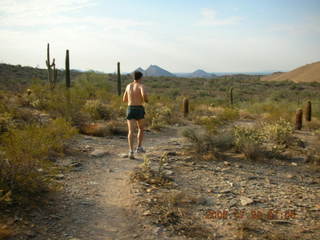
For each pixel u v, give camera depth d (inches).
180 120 600.4
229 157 293.1
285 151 326.0
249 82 3959.2
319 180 237.9
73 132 275.6
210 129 343.0
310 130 545.6
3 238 116.2
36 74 2091.5
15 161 156.3
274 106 917.8
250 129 340.8
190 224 146.6
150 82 3459.6
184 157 281.6
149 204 164.6
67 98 425.1
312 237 138.9
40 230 128.0
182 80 3978.8
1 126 268.7
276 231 144.3
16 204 144.5
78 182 195.0
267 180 229.0
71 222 139.9
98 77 1207.6
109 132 387.9
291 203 183.3
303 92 2662.4
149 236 132.9
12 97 601.3
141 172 217.8
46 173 183.2
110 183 197.9
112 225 141.0
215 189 201.3
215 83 3784.5
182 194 179.5
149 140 380.8
